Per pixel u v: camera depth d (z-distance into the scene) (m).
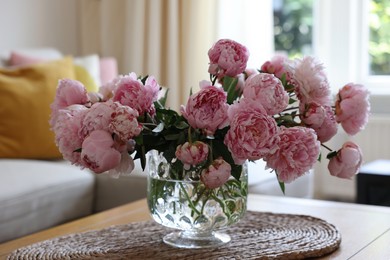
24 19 3.79
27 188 2.27
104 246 1.41
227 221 1.31
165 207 1.30
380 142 3.81
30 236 1.57
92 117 1.15
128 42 3.99
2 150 2.73
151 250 1.37
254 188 2.49
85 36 4.21
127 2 3.98
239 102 1.16
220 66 1.25
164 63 3.98
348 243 1.43
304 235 1.46
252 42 3.84
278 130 1.14
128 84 1.21
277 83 1.16
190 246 1.38
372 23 4.05
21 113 2.79
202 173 1.17
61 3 4.09
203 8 3.84
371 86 4.05
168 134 1.22
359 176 2.88
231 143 1.15
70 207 2.46
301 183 2.82
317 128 1.23
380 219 1.68
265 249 1.34
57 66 3.00
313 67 1.23
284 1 4.33
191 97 1.17
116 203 2.62
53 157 2.90
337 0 4.04
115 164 1.16
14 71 2.92
